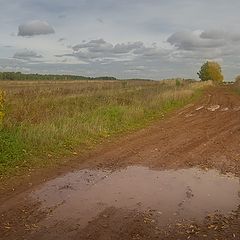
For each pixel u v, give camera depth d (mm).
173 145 13070
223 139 14156
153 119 19547
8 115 13969
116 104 20547
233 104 28641
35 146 11523
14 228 6270
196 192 8219
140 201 7625
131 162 10766
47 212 6977
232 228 6402
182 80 69688
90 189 8320
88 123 15062
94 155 11539
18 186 8430
